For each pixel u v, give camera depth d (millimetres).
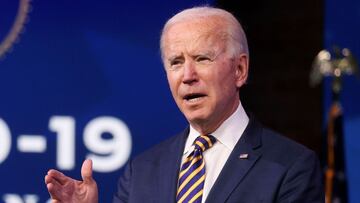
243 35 5074
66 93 9273
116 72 9211
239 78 5113
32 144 9273
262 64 9469
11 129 9312
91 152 9195
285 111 9391
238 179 4844
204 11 4977
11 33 9359
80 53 9273
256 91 9492
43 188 9258
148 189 5156
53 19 9328
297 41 9352
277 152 4938
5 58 9352
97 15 9258
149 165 5301
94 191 4973
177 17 4988
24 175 9273
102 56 9242
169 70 4973
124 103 9188
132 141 9156
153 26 9164
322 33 9258
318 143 9242
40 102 9297
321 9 9266
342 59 8602
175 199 4977
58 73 9297
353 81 8766
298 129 9344
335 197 8773
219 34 4906
